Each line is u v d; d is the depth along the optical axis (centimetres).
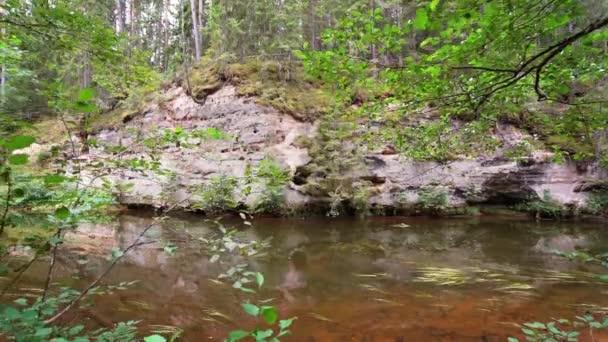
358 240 871
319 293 496
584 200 1177
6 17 234
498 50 229
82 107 130
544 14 189
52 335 186
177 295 461
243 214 257
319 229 1006
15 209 198
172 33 2134
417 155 459
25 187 185
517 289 497
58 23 248
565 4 180
